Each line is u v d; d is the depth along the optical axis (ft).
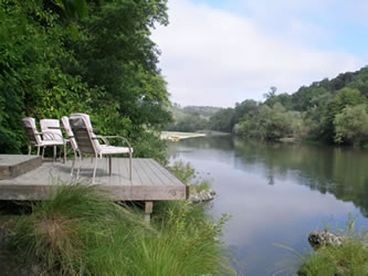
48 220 11.70
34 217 11.84
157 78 53.26
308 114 194.49
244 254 23.88
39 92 28.63
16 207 15.51
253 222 33.32
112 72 36.88
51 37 30.53
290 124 186.29
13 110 25.07
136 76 43.37
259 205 40.88
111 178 18.58
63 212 12.06
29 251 11.12
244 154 105.70
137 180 17.94
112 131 35.42
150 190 16.16
